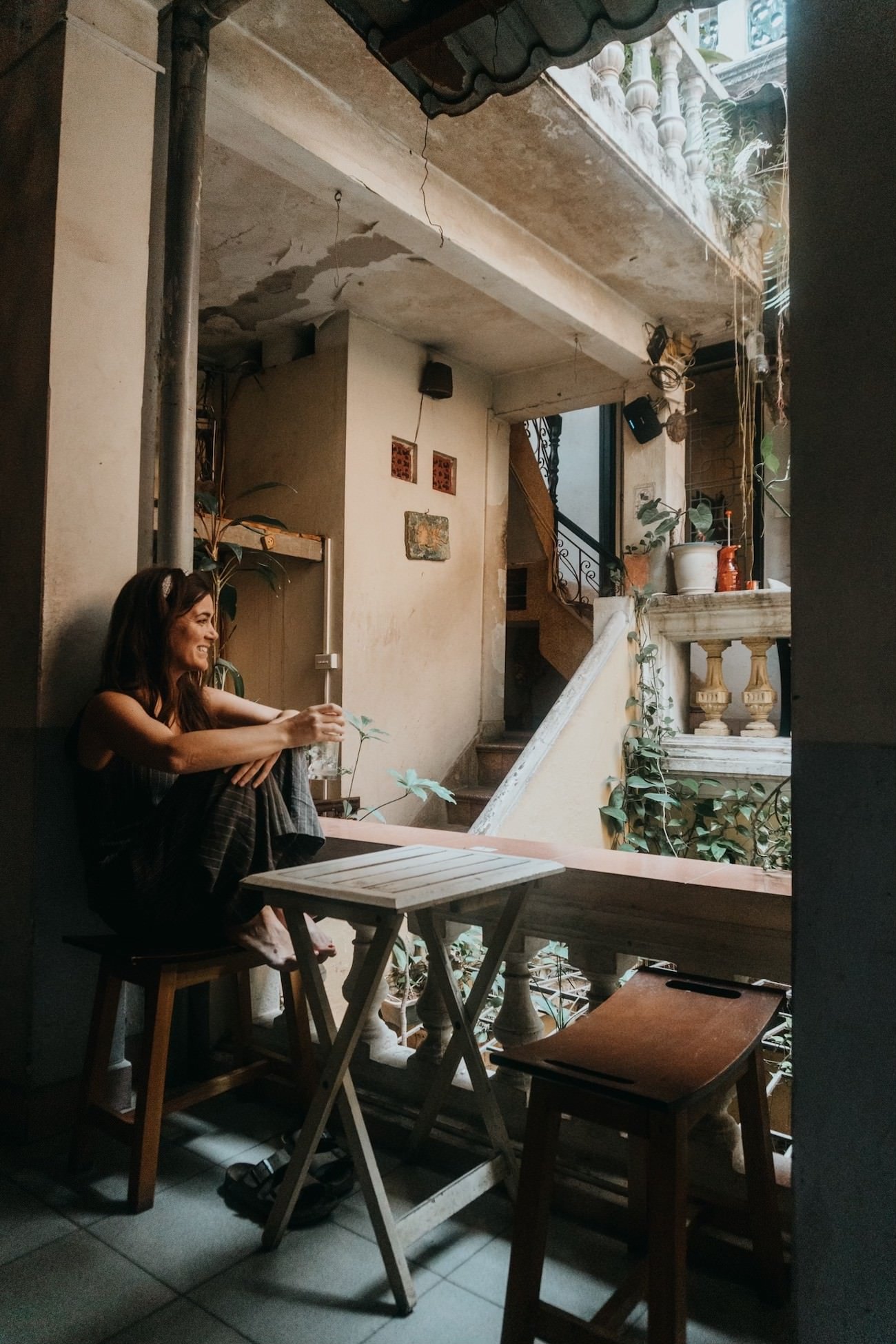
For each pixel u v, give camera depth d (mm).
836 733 1297
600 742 5730
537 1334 1482
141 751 2145
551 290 5180
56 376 2500
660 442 6492
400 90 3723
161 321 2908
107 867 2262
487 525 7426
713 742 5777
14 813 2545
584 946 2283
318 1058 2686
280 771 2400
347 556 6109
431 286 5719
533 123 3951
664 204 4668
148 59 2764
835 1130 1290
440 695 6922
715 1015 1677
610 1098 1353
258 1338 1645
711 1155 1983
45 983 2486
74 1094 2543
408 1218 1810
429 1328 1677
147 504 2875
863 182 1279
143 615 2355
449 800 5070
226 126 3471
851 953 1278
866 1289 1259
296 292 5812
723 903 2004
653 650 6059
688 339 6566
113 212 2645
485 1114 2078
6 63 2752
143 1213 2074
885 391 1257
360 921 1772
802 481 1330
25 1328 1666
